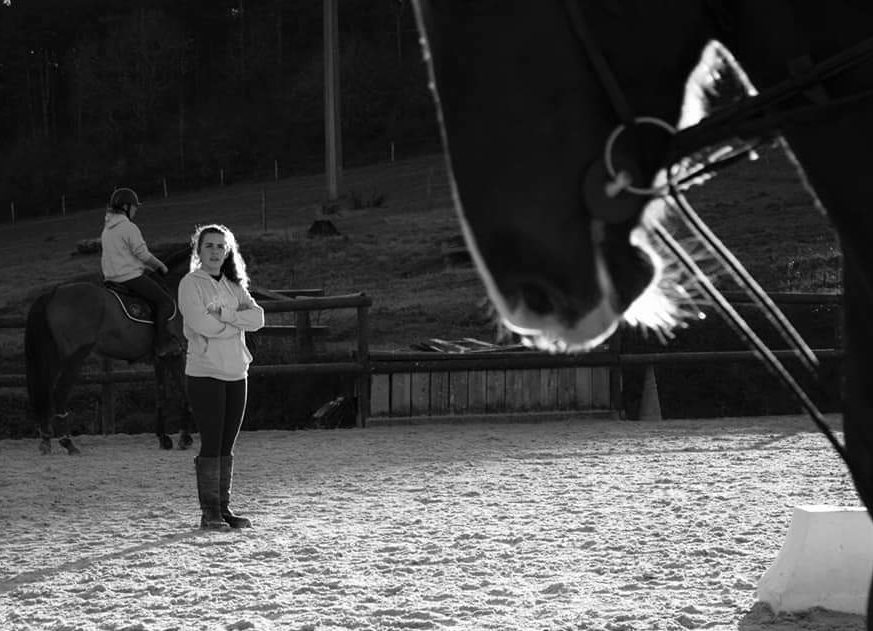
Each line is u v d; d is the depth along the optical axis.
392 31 108.06
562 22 2.14
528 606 5.89
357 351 16.75
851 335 2.38
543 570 6.75
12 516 9.31
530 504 9.18
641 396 17.58
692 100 2.32
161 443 14.33
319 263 34.88
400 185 61.78
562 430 15.17
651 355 16.70
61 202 85.69
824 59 2.21
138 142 94.56
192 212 63.12
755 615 5.54
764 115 2.25
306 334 18.36
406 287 30.23
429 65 2.22
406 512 9.00
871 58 2.15
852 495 9.23
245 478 11.15
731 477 10.41
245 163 87.75
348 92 93.44
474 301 27.03
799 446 12.74
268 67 103.62
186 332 8.52
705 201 38.59
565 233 2.14
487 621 5.60
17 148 94.50
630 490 9.77
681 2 2.20
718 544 7.30
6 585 6.81
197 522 8.84
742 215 35.56
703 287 2.30
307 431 15.66
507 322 2.18
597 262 2.17
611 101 2.15
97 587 6.61
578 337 2.19
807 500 9.02
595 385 16.80
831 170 2.23
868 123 2.18
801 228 32.38
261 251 36.75
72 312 13.82
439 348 17.38
